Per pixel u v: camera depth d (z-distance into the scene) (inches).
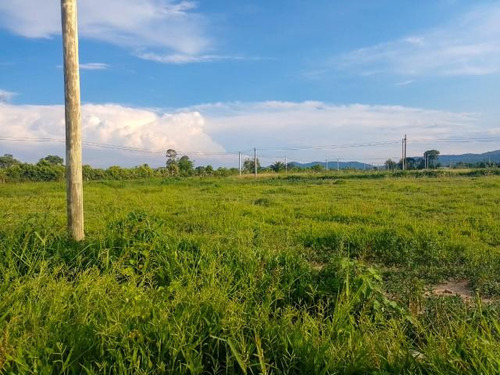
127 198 646.5
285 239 290.8
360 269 167.3
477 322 138.2
